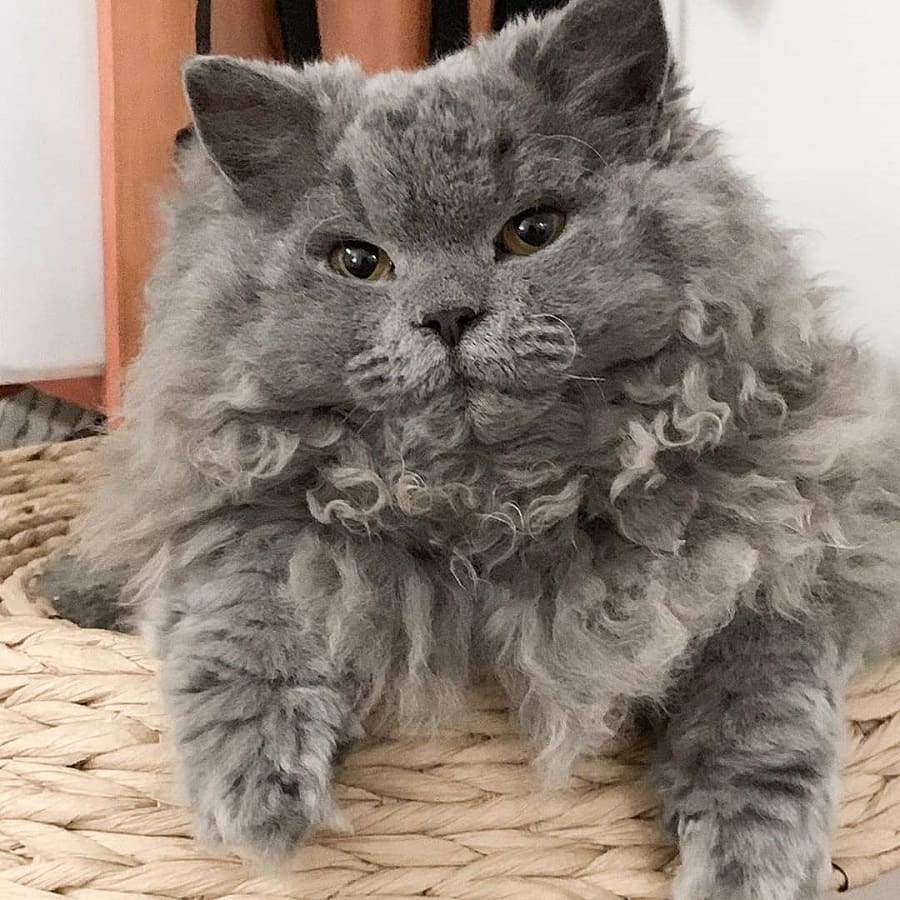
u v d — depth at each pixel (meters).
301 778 0.25
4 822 0.28
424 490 0.27
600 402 0.27
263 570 0.28
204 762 0.25
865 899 0.44
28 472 0.53
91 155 0.49
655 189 0.27
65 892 0.28
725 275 0.28
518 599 0.28
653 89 0.28
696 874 0.26
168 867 0.27
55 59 0.48
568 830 0.28
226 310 0.28
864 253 0.45
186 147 0.36
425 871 0.27
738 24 0.50
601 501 0.28
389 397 0.26
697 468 0.28
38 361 0.50
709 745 0.27
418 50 0.52
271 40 0.51
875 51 0.44
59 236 0.49
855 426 0.30
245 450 0.28
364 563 0.28
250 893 0.27
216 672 0.26
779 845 0.25
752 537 0.28
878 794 0.31
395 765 0.27
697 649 0.28
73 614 0.39
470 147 0.26
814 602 0.28
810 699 0.27
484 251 0.27
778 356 0.29
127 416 0.33
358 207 0.27
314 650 0.27
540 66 0.27
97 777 0.28
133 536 0.31
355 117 0.28
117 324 0.49
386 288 0.27
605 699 0.27
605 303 0.26
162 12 0.48
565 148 0.27
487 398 0.26
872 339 0.41
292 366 0.27
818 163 0.47
